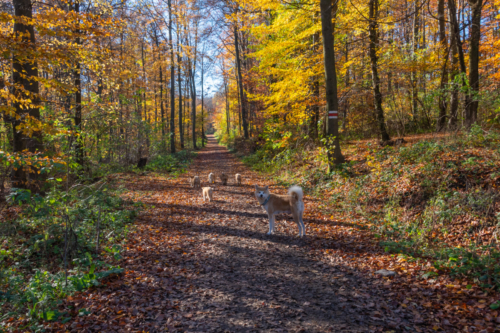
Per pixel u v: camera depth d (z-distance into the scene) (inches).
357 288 162.7
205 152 1357.0
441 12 591.8
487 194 238.7
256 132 1017.5
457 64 532.7
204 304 150.1
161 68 1091.3
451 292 144.9
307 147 586.9
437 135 405.7
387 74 578.6
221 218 322.0
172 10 845.2
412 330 121.4
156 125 771.4
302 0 447.5
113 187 395.2
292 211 257.3
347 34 573.3
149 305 146.3
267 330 128.0
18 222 230.7
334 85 425.1
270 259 211.5
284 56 538.6
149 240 244.7
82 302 146.6
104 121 480.7
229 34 1019.9
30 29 308.0
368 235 246.1
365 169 402.6
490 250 172.7
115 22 241.9
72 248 196.7
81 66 383.2
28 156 189.8
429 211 253.6
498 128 386.3
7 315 131.2
